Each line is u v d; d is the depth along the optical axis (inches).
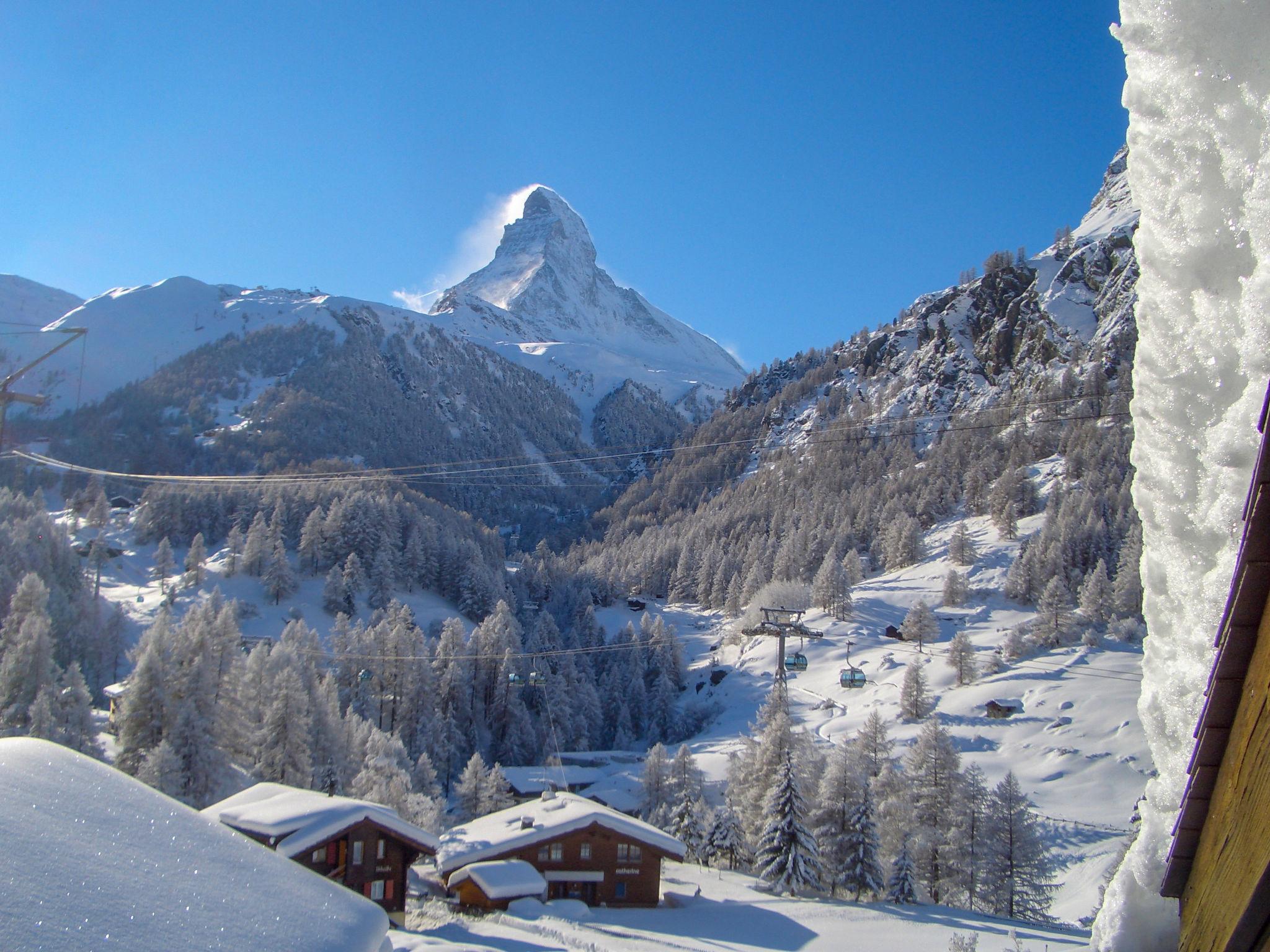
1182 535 111.9
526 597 4909.0
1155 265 112.2
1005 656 3304.6
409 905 1226.6
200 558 4037.9
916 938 1160.8
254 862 200.1
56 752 212.1
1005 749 2632.9
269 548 4185.5
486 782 2149.4
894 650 3644.2
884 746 2121.1
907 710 2982.3
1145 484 119.2
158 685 1697.8
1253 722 94.0
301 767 1851.6
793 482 6870.1
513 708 3122.5
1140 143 112.3
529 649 3631.9
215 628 2377.0
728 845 1820.9
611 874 1360.7
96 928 147.8
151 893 166.9
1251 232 92.0
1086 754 2495.1
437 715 2851.9
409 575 4416.8
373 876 1144.8
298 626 2861.7
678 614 4899.1
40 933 140.4
